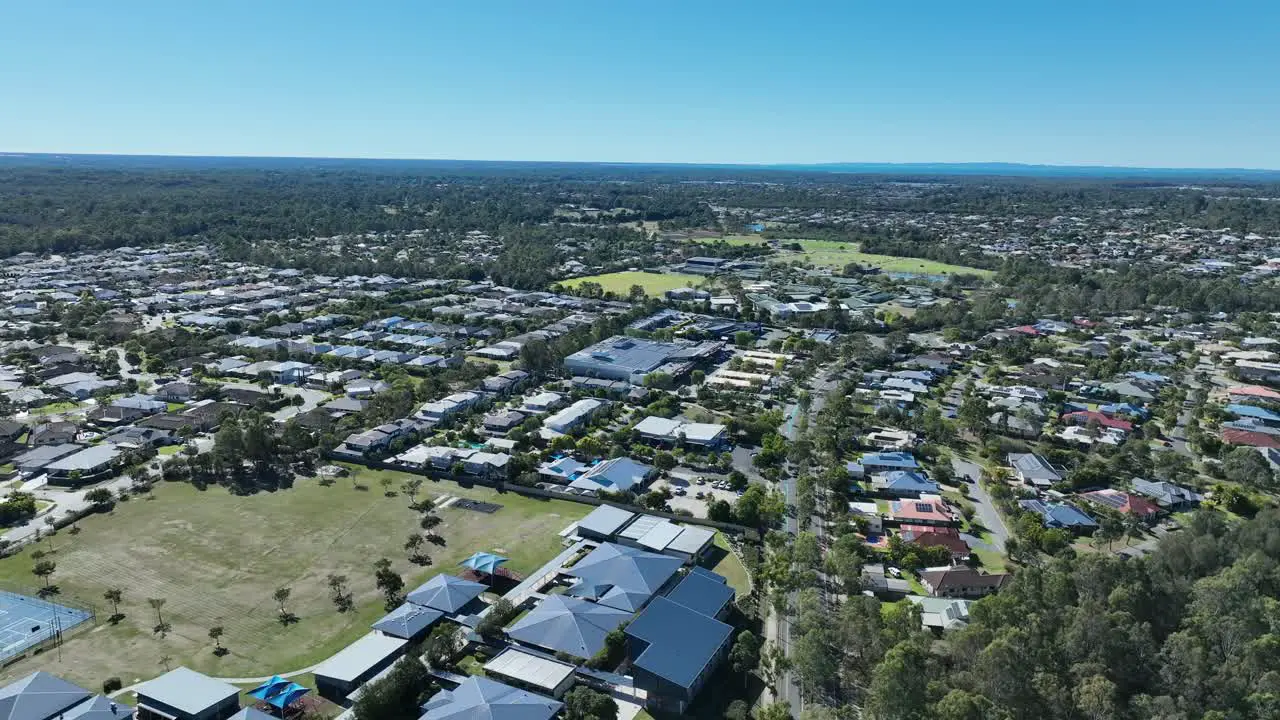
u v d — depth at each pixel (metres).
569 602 127.69
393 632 121.00
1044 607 118.44
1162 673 104.81
